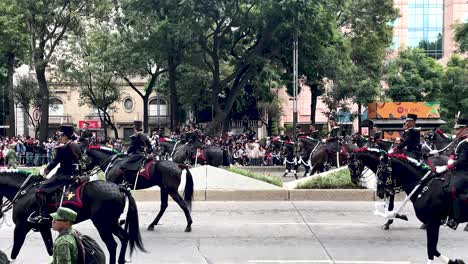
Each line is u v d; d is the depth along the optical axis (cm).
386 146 1542
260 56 3506
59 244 594
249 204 1781
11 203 988
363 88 4181
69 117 6094
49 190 952
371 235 1297
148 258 1065
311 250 1136
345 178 1891
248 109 5784
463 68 4997
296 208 1697
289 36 3488
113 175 1345
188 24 3161
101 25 3934
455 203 950
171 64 3650
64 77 4766
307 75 3809
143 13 3316
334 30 3784
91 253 632
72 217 614
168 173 1334
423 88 5119
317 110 6769
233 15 3309
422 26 8531
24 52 3750
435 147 1755
